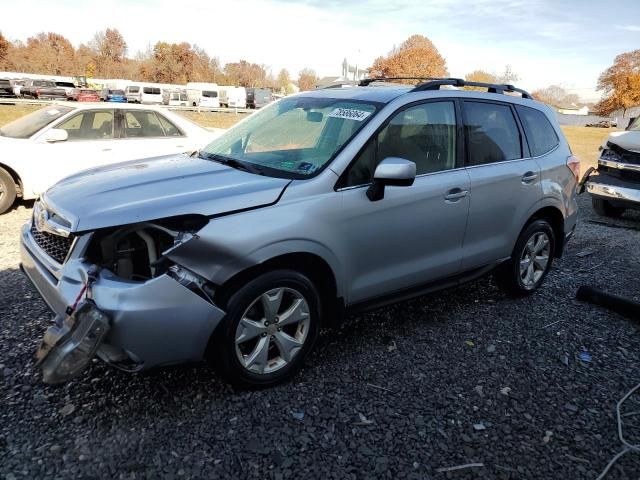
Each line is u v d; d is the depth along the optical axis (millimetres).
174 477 2418
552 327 4234
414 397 3150
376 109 3602
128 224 2646
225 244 2758
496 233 4285
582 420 3025
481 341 3920
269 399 3037
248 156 3732
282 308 3160
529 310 4562
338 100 3934
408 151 3656
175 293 2652
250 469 2496
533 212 4535
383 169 3166
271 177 3227
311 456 2607
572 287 5219
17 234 6113
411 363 3541
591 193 8906
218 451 2598
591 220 8945
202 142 8430
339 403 3045
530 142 4598
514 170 4320
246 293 2891
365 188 3354
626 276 5676
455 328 4121
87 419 2768
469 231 4047
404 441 2760
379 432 2816
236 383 3020
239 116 41750
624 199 8445
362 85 4562
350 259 3340
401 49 73938
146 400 2959
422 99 3814
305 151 3500
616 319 4473
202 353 2816
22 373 3135
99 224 2656
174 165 3633
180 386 3111
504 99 4484
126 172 3459
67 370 2436
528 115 4664
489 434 2855
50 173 7289
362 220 3332
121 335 2574
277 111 4250
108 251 2709
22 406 2840
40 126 7438
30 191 7234
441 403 3107
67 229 2797
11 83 47875
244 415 2881
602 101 90125
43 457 2480
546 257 4906
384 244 3498
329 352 3633
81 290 2646
